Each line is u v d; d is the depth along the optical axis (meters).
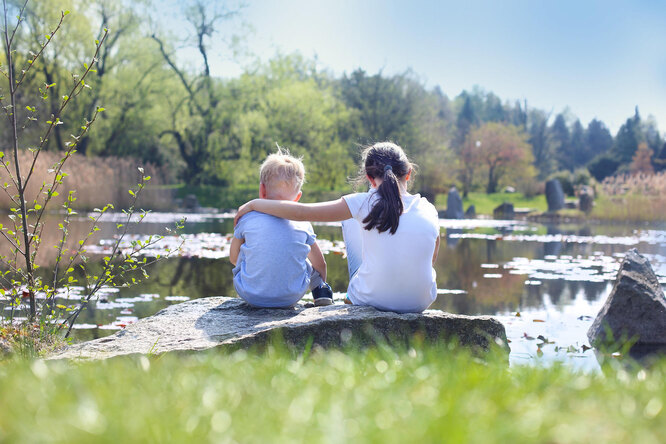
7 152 19.66
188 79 34.41
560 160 82.94
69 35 28.31
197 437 1.18
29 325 3.59
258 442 1.15
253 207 3.54
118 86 31.48
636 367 2.31
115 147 32.81
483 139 53.19
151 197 24.41
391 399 1.45
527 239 13.48
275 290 3.45
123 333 3.04
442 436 1.18
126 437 1.16
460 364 1.98
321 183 36.72
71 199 3.87
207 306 3.62
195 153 34.75
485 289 6.54
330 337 2.87
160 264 8.32
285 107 34.25
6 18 3.73
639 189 21.98
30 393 1.46
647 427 1.31
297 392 1.56
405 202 3.37
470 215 28.77
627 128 69.06
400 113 38.44
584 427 1.24
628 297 4.32
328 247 11.01
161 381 1.69
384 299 3.29
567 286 6.76
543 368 2.02
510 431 1.21
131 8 31.17
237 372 1.83
